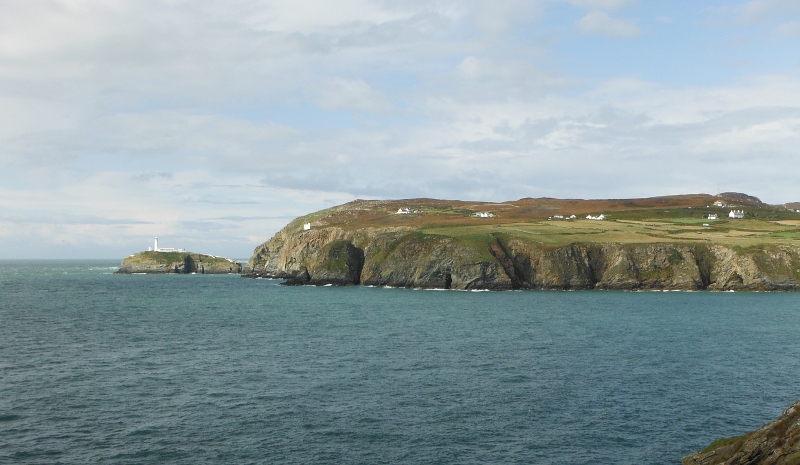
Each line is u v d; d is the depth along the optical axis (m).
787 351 64.75
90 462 33.72
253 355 62.91
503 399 46.09
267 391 48.28
